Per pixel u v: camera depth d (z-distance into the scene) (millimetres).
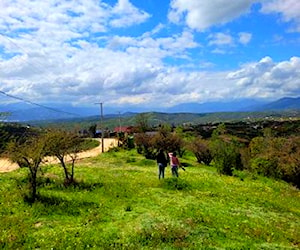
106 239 16109
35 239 15992
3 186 26672
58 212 20156
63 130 28219
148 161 49281
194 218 19734
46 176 30516
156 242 15875
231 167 43469
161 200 23922
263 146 53469
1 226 17562
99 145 78625
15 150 23188
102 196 24469
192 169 44875
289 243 18203
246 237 17844
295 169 44406
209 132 110875
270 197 30703
